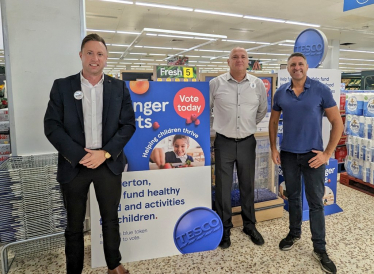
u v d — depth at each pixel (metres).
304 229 2.69
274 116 2.36
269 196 2.96
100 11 8.54
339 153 4.70
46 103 2.46
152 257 2.21
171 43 13.55
